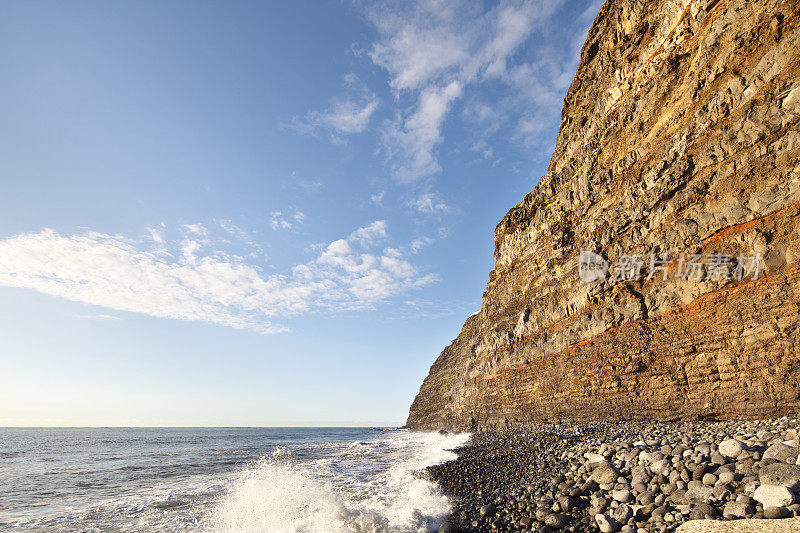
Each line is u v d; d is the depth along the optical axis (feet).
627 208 69.72
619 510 25.70
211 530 33.55
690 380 51.65
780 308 42.01
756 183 47.57
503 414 103.19
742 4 52.29
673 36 67.56
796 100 43.91
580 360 73.87
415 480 48.24
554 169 108.58
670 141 62.13
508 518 29.58
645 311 61.87
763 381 42.34
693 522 21.36
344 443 161.27
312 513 35.60
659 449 33.68
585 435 55.11
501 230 132.67
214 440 223.92
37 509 43.73
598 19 90.99
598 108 88.02
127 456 116.67
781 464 22.95
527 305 103.60
